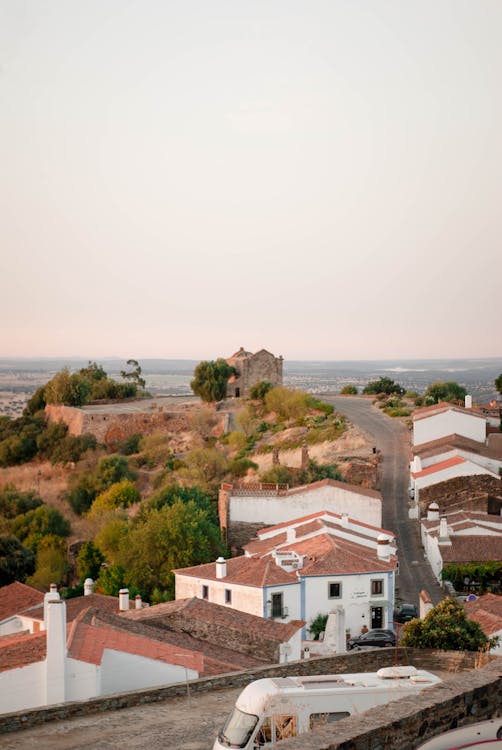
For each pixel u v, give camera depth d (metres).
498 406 158.62
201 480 122.75
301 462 123.38
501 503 92.25
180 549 78.88
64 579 98.75
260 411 169.00
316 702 19.75
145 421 171.12
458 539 77.12
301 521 80.38
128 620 39.56
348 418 153.25
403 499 103.38
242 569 63.72
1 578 99.50
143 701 26.45
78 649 31.59
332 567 62.44
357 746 13.53
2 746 22.56
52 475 167.25
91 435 170.75
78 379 192.50
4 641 38.47
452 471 95.12
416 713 14.39
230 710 25.69
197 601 45.88
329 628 48.81
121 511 117.50
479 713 15.37
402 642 42.28
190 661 33.19
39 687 30.50
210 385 177.62
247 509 89.56
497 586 73.44
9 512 132.88
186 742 22.69
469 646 41.22
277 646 42.84
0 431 189.25
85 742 22.80
